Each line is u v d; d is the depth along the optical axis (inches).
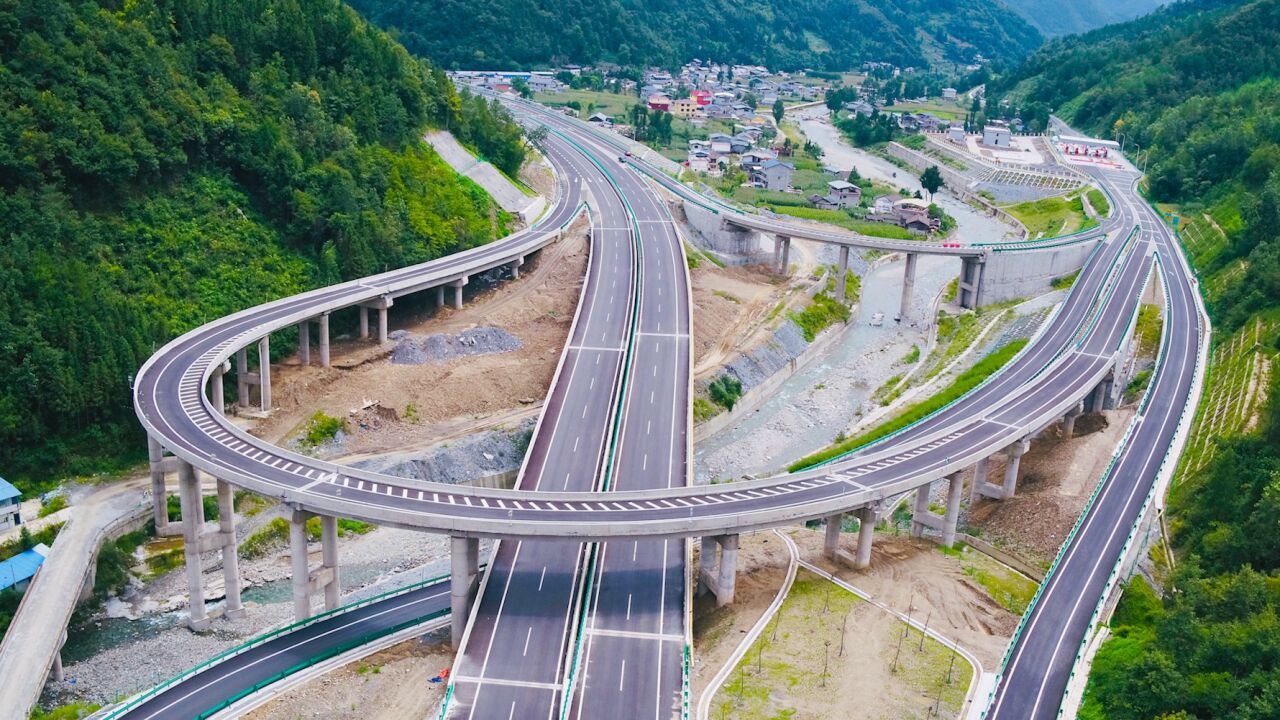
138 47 6501.0
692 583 4613.7
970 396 6205.7
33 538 4569.4
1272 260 6791.3
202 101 6648.6
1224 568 4040.4
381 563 4963.1
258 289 6235.2
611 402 5753.0
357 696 3698.3
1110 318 7386.8
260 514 5123.0
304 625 4197.8
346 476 4328.3
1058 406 5644.7
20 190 5497.1
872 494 4500.5
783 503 4362.7
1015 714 3511.3
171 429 4542.3
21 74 5880.9
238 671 3843.5
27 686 3695.9
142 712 3570.4
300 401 5812.0
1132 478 5191.9
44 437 5027.1
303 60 7760.8
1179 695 3208.7
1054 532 4933.6
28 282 5191.9
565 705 3393.2
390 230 6943.9
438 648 4020.7
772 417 6811.0
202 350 5344.5
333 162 7091.5
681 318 7180.1
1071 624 4047.7
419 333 6722.4
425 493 4252.0
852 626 4133.9
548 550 4431.6
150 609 4500.5
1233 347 6407.5
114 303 5388.8
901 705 3595.0
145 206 6092.5
